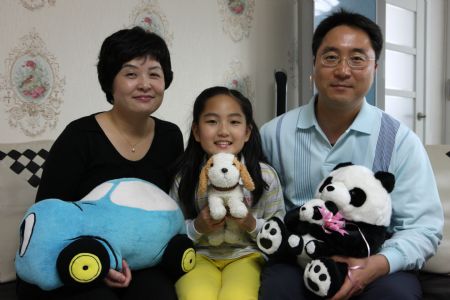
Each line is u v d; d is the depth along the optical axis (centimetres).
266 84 215
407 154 107
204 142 111
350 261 91
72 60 149
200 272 102
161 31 172
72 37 148
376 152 108
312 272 87
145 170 112
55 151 105
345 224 93
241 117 112
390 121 111
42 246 83
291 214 101
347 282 86
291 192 117
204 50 188
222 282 102
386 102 278
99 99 157
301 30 212
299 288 93
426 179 106
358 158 110
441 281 114
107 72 107
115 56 104
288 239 95
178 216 102
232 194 102
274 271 100
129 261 93
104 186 96
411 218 103
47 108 145
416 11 291
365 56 105
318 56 109
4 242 113
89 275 81
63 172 103
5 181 117
